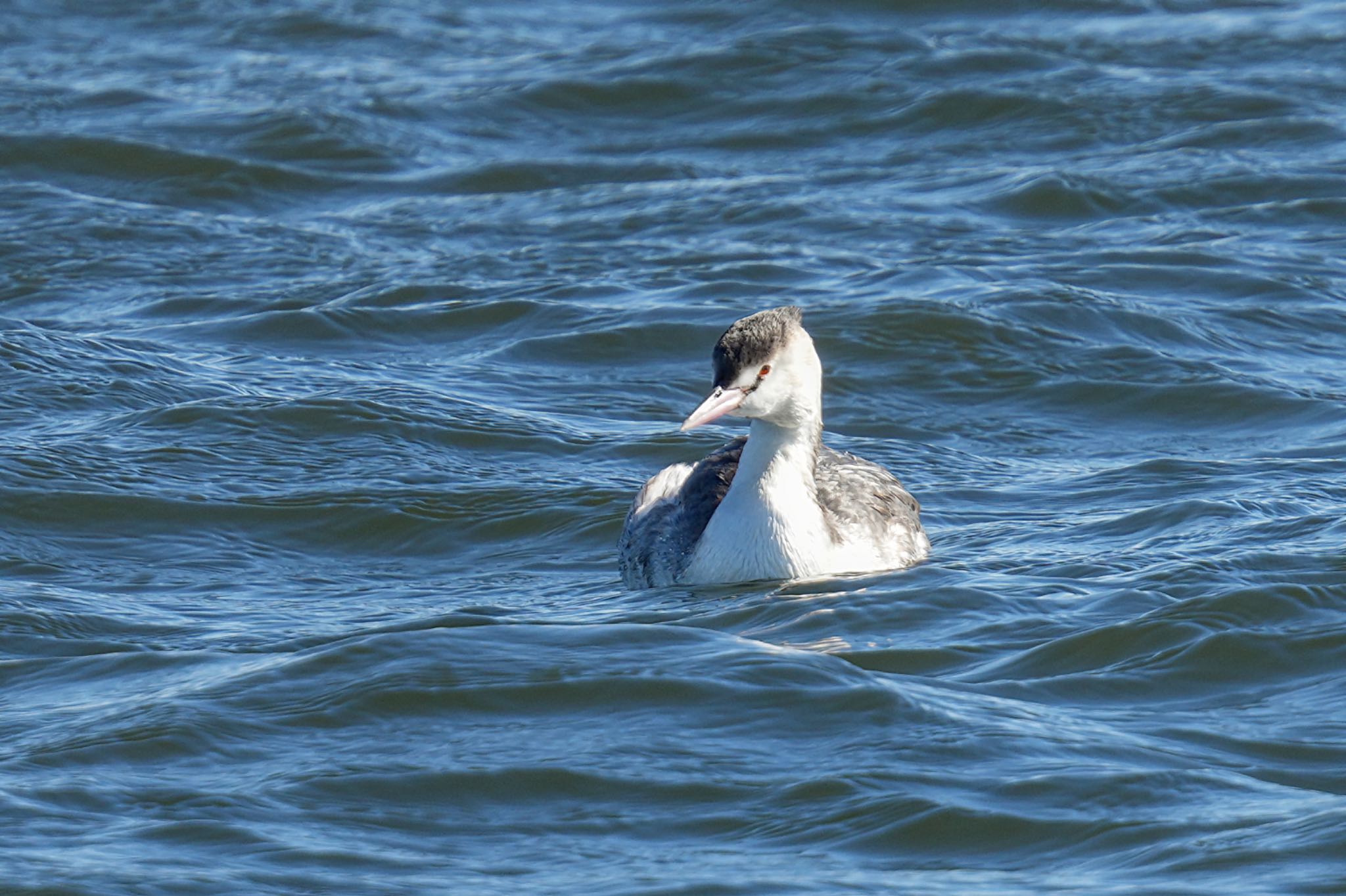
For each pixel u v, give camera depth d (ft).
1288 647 33.86
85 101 91.04
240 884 24.49
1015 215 76.28
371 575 43.47
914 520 43.86
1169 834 25.62
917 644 34.96
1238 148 82.74
